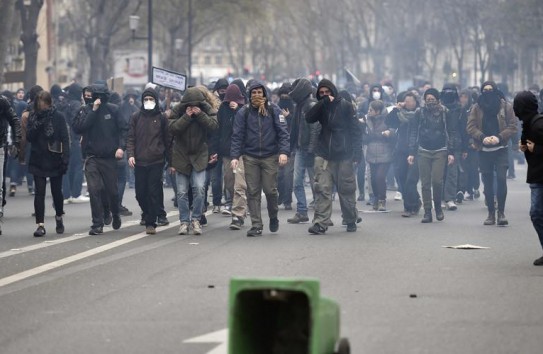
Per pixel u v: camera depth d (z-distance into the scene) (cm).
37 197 3559
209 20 17125
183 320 2102
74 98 4872
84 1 15500
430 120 3956
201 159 3512
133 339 1950
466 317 2117
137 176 3531
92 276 2656
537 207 2873
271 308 1656
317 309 1543
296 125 3944
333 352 1625
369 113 4456
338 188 3581
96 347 1897
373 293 2370
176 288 2456
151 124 3512
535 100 2855
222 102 3969
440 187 3978
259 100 3472
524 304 2248
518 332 1989
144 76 10825
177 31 16525
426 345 1889
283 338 1634
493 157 3838
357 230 3669
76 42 17975
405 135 4253
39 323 2098
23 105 5519
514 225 3850
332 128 3534
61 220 3653
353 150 3559
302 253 3036
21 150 3641
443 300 2291
